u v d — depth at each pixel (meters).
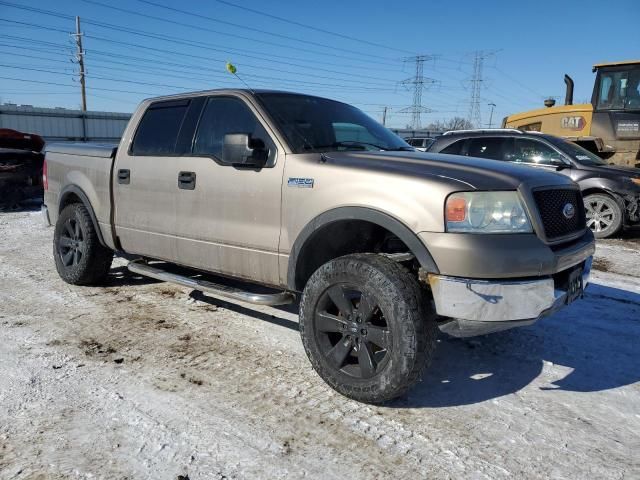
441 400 3.40
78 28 47.72
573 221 3.57
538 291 3.05
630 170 9.09
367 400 3.25
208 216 4.21
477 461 2.77
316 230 3.51
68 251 5.83
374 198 3.27
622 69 10.70
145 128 4.96
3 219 10.39
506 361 4.01
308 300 3.47
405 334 3.05
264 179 3.82
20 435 2.91
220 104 4.36
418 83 61.34
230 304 5.21
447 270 3.01
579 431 3.07
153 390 3.45
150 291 5.61
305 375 3.71
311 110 4.29
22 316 4.79
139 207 4.84
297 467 2.69
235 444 2.87
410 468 2.70
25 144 12.03
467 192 3.05
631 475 2.67
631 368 3.93
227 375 3.69
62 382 3.53
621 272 6.82
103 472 2.61
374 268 3.17
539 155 9.52
